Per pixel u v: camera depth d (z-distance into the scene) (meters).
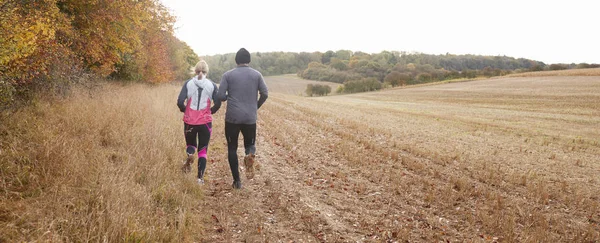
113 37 12.38
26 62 6.17
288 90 101.06
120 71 19.55
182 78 42.25
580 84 51.03
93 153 4.64
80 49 11.43
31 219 2.93
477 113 27.50
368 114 22.30
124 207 3.27
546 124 20.28
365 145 9.22
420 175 6.38
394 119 19.39
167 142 6.03
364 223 3.96
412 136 12.20
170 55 33.88
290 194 4.83
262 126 12.12
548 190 5.75
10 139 4.42
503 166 7.79
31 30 5.93
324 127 12.69
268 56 132.75
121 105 8.34
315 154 7.79
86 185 3.69
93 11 11.09
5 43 5.22
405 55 139.50
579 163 8.62
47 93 7.79
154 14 19.31
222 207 4.13
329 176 5.95
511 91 51.06
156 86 23.41
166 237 3.11
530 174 7.01
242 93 4.64
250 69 4.76
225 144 7.86
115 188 3.58
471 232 3.88
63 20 8.80
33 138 4.71
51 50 7.30
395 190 5.27
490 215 4.45
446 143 10.98
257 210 4.15
